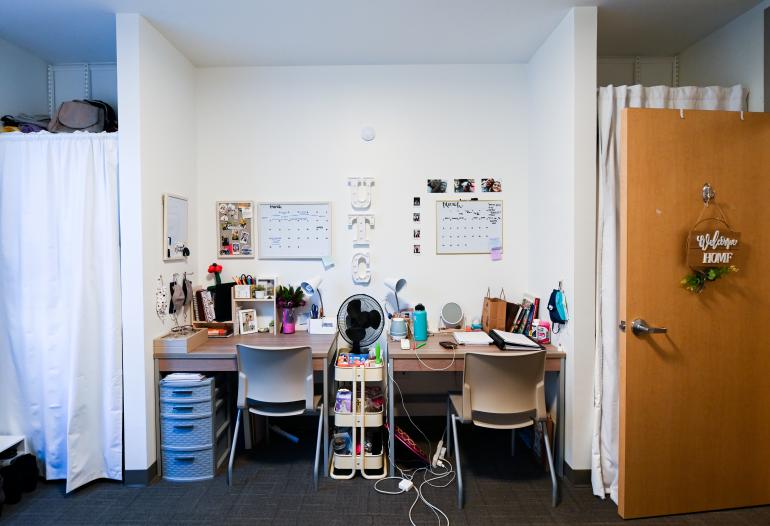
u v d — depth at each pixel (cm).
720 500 185
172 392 211
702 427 183
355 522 177
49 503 191
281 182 271
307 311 272
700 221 180
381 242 271
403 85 269
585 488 203
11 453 200
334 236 272
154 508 187
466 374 188
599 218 203
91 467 204
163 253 224
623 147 179
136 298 205
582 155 201
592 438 201
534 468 221
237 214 269
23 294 207
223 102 269
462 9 204
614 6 203
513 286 271
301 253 270
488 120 270
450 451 238
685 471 182
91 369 205
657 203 179
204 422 211
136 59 202
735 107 205
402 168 270
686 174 180
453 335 243
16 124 226
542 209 244
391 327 240
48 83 267
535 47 247
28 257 206
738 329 184
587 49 201
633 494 179
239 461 230
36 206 206
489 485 205
